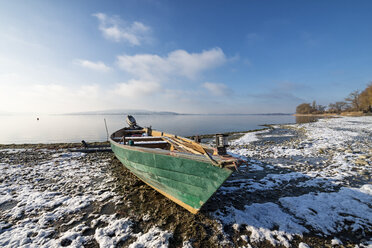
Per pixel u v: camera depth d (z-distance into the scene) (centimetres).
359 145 1107
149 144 657
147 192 523
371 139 1315
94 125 4434
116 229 356
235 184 576
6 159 953
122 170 743
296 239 323
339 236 329
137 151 466
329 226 354
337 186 539
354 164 743
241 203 452
